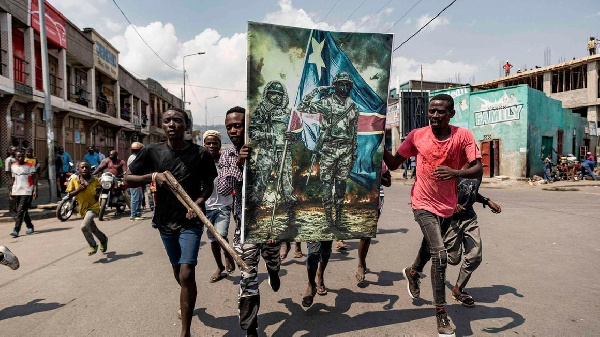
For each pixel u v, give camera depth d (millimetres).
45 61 11219
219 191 3826
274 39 2926
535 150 18953
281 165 2986
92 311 3494
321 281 3838
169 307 3574
